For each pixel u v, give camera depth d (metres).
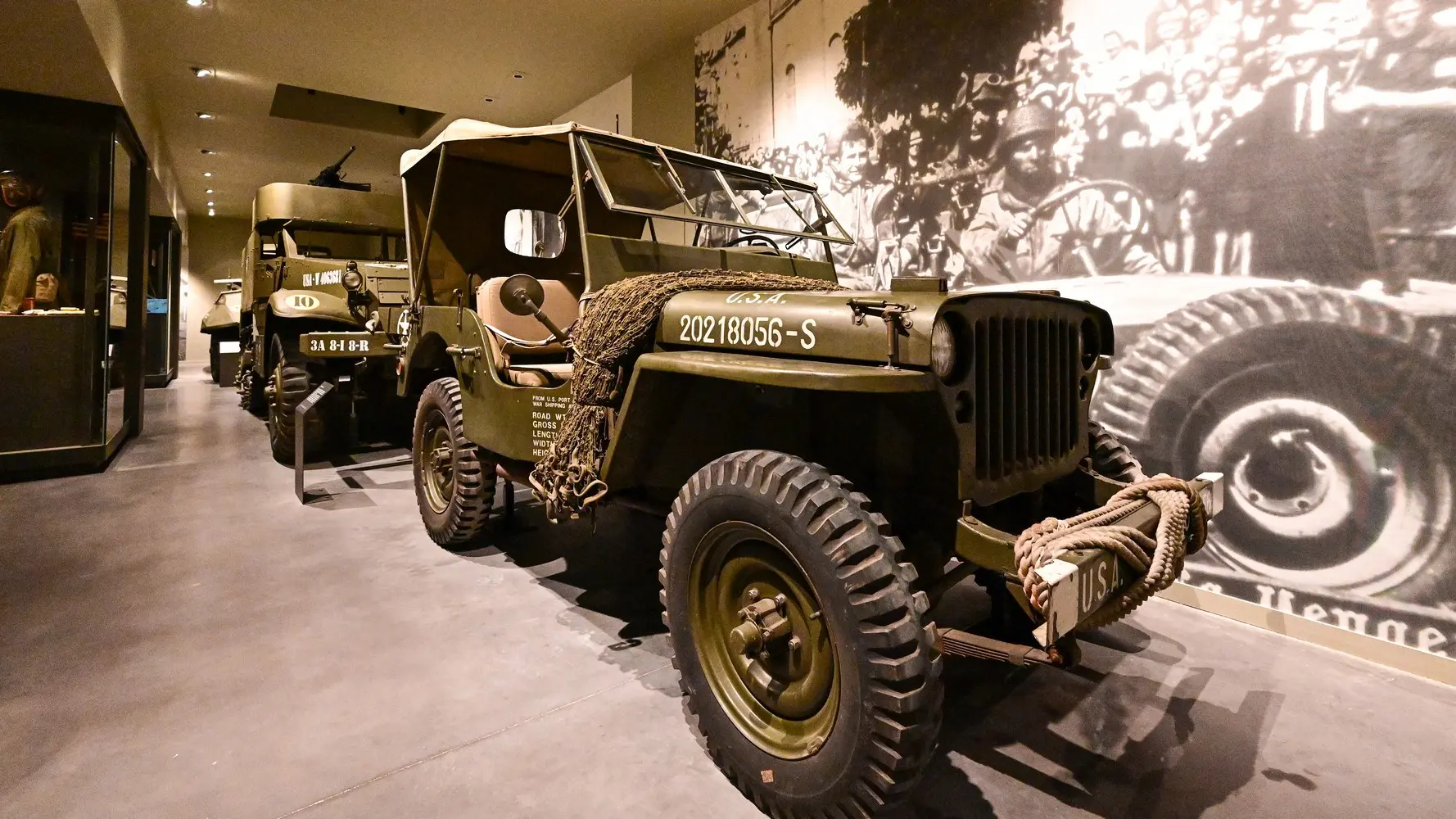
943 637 1.62
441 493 3.46
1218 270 2.71
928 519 1.74
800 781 1.53
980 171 3.50
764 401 2.05
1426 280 2.25
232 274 17.66
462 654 2.37
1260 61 2.56
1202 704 2.10
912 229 3.86
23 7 3.80
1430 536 2.28
